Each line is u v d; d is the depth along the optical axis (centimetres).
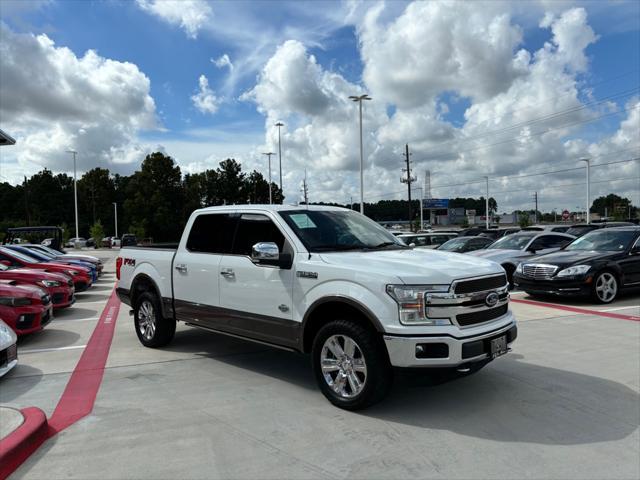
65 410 464
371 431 407
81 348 724
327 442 388
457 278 427
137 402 484
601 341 710
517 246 1397
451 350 409
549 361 606
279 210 551
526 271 1113
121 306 1170
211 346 720
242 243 571
